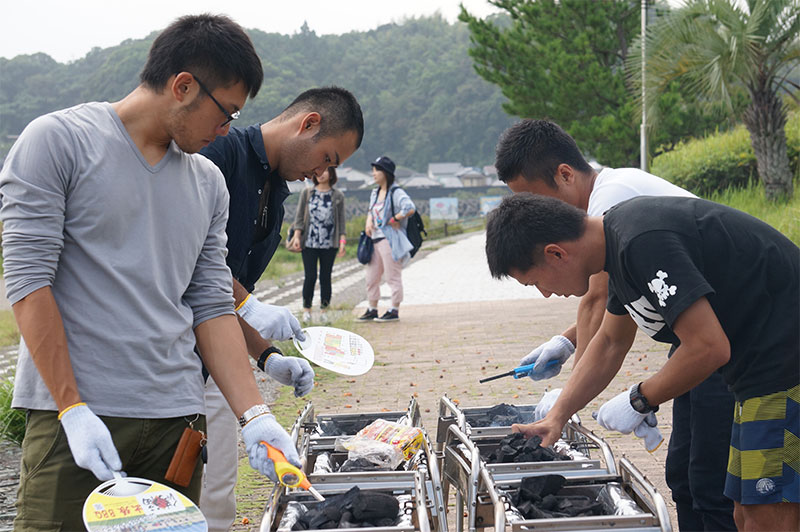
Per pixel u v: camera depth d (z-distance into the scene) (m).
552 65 20.20
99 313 2.29
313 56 158.25
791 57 13.76
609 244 2.59
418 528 2.42
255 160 3.15
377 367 7.71
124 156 2.31
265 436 2.45
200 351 2.63
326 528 2.42
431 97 151.75
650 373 6.86
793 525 2.54
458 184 125.88
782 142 14.66
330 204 10.26
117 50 67.44
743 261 2.50
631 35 21.16
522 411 3.67
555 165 3.30
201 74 2.31
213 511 3.40
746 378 2.58
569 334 3.75
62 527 2.28
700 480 3.12
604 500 2.66
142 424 2.33
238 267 3.23
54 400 2.23
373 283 10.58
